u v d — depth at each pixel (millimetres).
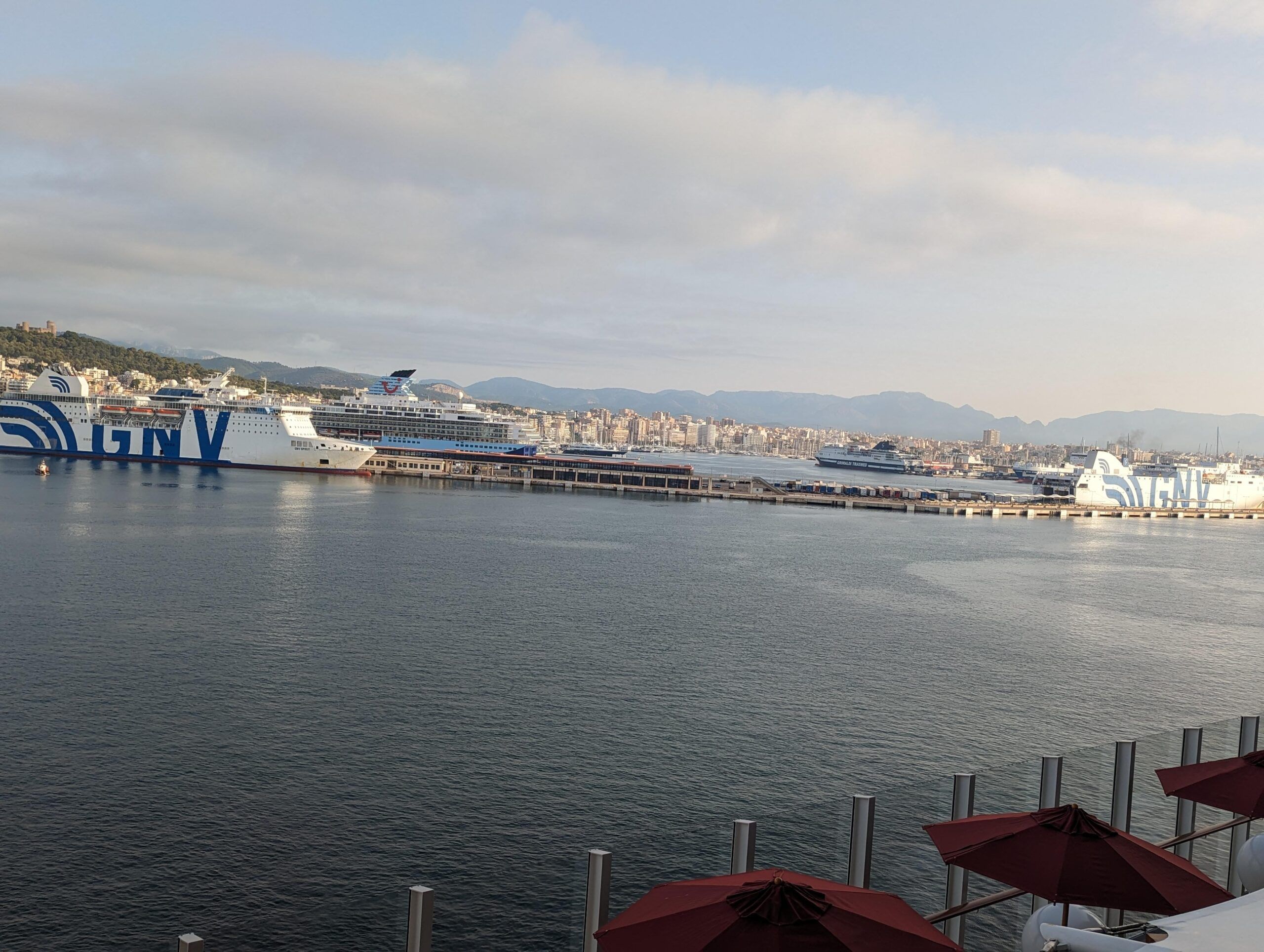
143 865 32250
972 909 14016
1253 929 10133
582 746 46094
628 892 12344
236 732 45781
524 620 73688
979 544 150500
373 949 12398
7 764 40688
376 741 45438
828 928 9625
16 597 73625
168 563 92812
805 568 111062
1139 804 16266
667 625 74688
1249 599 104250
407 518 144250
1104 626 83812
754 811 39500
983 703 57156
